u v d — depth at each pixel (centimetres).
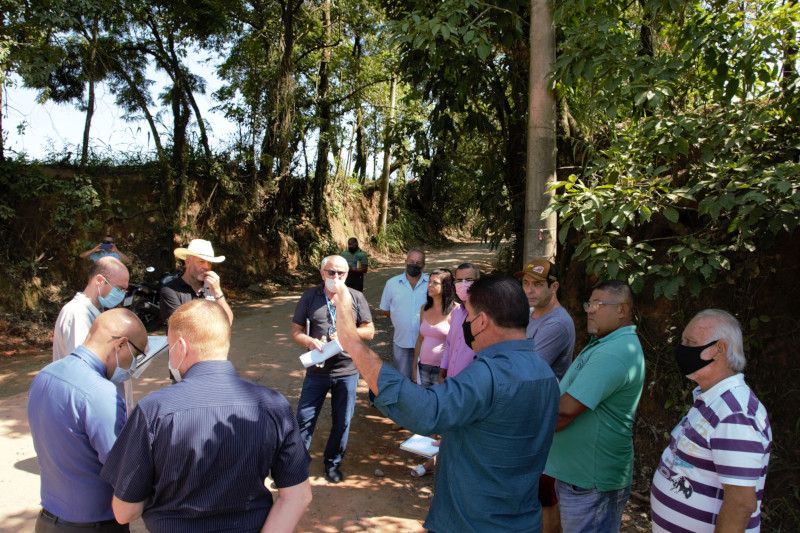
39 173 1092
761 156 376
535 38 421
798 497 357
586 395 256
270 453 185
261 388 194
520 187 671
